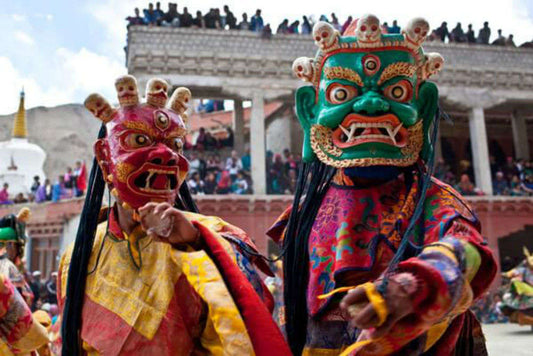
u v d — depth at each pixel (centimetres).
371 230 206
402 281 141
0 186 2436
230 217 1494
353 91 211
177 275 189
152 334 182
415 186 205
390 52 209
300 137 1916
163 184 191
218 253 176
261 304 174
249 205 1501
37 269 1702
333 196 222
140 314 185
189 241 174
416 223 192
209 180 1563
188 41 1557
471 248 160
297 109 232
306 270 224
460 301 151
